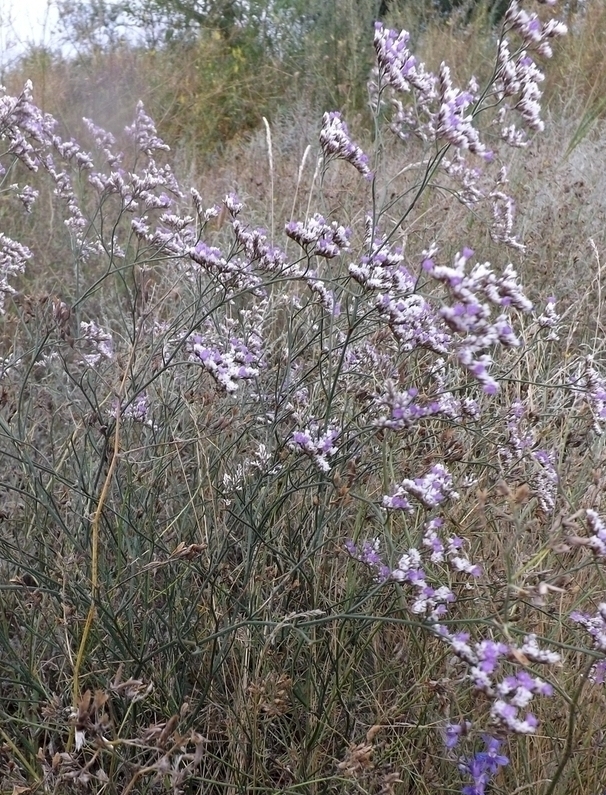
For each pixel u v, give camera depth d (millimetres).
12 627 1852
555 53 5574
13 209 3584
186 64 6312
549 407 2209
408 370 2061
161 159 4789
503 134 1814
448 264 2943
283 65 6586
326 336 2121
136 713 1581
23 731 1664
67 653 1467
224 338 2078
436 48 5727
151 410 2045
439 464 1599
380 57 1729
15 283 3291
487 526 1870
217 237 3311
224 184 4277
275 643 1724
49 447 2191
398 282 1662
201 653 1578
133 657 1512
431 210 3162
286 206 3732
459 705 1571
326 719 1534
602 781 1506
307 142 4926
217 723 1649
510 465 1768
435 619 1284
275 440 1954
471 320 1217
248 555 1639
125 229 3752
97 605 1462
